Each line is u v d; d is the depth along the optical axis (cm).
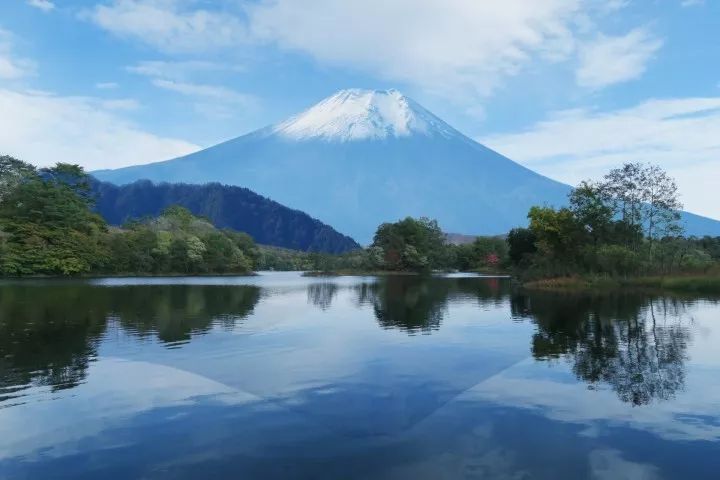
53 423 1067
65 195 8288
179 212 11888
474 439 976
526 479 819
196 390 1290
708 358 1628
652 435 988
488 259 12700
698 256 5578
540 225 5384
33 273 7262
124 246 8312
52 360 1616
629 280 4584
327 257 11556
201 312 2875
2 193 7825
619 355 1683
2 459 901
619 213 5328
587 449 926
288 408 1155
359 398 1223
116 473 850
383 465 865
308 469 859
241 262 10369
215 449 934
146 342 1919
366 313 2889
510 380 1372
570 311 2891
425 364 1561
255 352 1745
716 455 898
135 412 1132
